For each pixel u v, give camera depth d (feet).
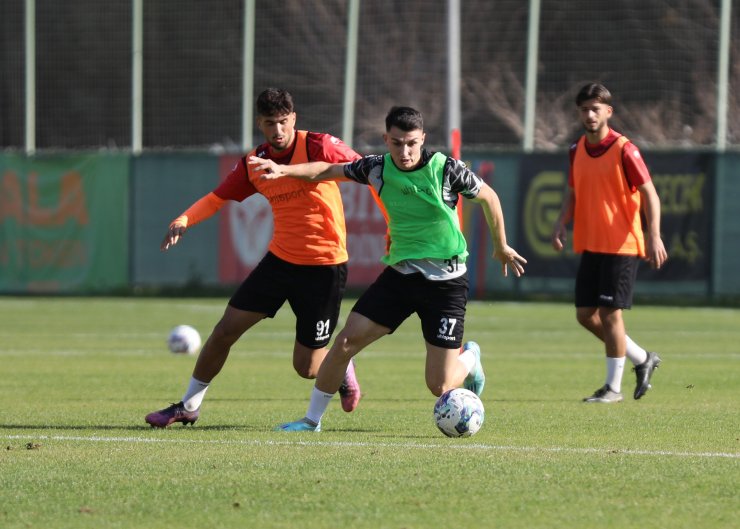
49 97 338.95
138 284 288.92
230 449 82.23
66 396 118.83
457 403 87.86
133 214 288.92
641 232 114.52
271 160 92.99
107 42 336.08
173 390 124.67
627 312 255.29
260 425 97.40
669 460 77.30
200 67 333.62
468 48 354.95
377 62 351.25
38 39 340.18
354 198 277.03
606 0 342.44
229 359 161.89
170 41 334.85
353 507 63.52
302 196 93.56
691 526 59.52
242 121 300.61
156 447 83.30
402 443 85.20
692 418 100.63
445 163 86.07
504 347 180.96
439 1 354.74
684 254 259.39
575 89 345.31
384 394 121.60
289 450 81.61
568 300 281.33
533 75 287.28
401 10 351.87
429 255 87.30
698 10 336.08
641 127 335.67
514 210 269.03
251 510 62.95
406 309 89.66
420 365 154.51
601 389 115.34
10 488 68.64
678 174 259.19
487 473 72.64
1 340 189.06
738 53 336.90
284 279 94.89
